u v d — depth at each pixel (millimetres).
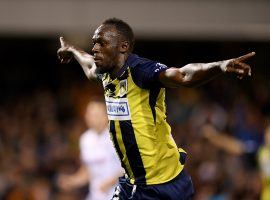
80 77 49562
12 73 51656
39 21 43875
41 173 38031
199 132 37688
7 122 43312
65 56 18547
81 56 17953
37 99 46719
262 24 44875
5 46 52625
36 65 51969
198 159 35094
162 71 14336
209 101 43750
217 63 13312
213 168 33906
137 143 15125
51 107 45750
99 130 27828
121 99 15070
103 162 27828
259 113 40250
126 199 15781
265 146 31156
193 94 43688
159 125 15250
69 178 30531
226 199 32344
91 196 28453
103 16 43719
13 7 43906
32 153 38531
